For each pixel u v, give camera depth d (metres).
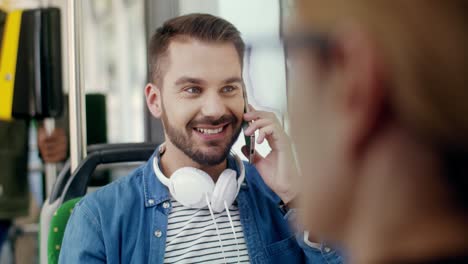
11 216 2.74
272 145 1.33
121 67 4.61
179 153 1.33
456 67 0.28
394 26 0.29
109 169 2.25
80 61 1.74
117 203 1.33
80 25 1.75
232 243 1.33
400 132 0.31
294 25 0.33
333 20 0.31
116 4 4.73
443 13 0.29
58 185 1.68
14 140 2.71
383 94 0.31
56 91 2.31
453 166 0.30
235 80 1.30
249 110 1.33
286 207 1.38
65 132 2.62
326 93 0.32
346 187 0.33
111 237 1.30
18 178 2.75
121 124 4.49
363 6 0.30
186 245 1.30
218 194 1.28
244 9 1.61
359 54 0.30
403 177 0.31
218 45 1.29
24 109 2.28
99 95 2.52
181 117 1.30
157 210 1.32
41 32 2.26
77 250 1.29
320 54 0.32
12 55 2.27
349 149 0.32
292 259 1.38
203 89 1.29
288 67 0.34
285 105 0.35
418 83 0.29
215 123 1.28
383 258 0.32
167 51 1.32
